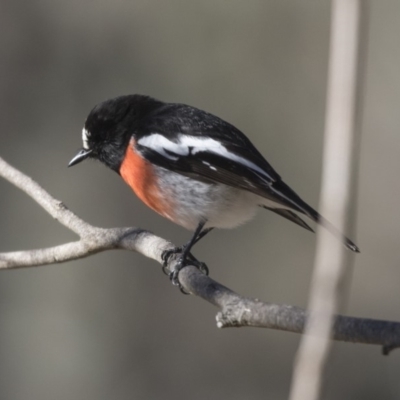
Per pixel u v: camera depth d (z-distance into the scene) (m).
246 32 15.05
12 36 15.16
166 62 15.02
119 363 14.53
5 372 14.41
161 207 7.28
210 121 7.31
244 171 6.90
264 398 14.38
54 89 15.12
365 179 15.26
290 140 15.03
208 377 14.49
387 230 15.11
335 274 2.65
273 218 14.92
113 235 6.54
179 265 6.41
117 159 7.59
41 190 6.88
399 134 15.12
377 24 15.23
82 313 14.68
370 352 14.17
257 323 4.37
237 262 14.85
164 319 14.66
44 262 6.68
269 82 15.07
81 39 15.17
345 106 2.69
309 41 15.06
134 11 15.09
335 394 14.11
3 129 15.00
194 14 15.00
